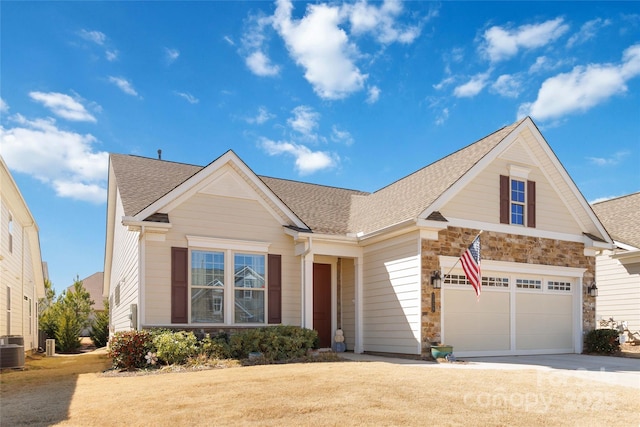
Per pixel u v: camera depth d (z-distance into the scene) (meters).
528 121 15.48
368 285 15.62
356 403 6.76
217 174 14.35
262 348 12.37
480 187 14.83
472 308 14.31
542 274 15.70
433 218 13.45
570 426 5.93
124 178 15.57
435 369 10.32
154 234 13.20
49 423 5.94
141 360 11.45
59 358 17.67
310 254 15.05
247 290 14.35
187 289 13.44
